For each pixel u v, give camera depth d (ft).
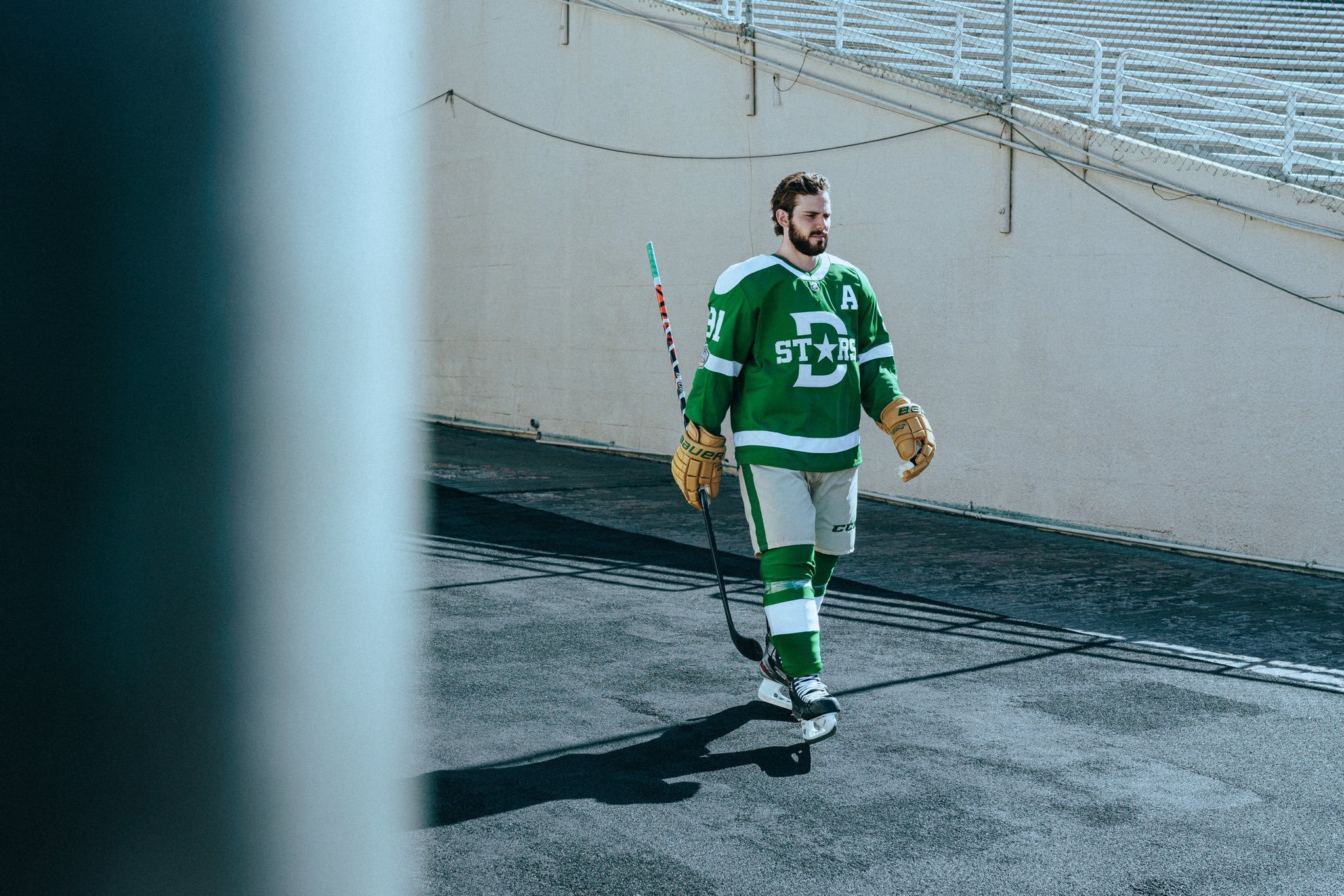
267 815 2.10
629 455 45.52
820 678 16.19
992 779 13.09
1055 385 31.65
